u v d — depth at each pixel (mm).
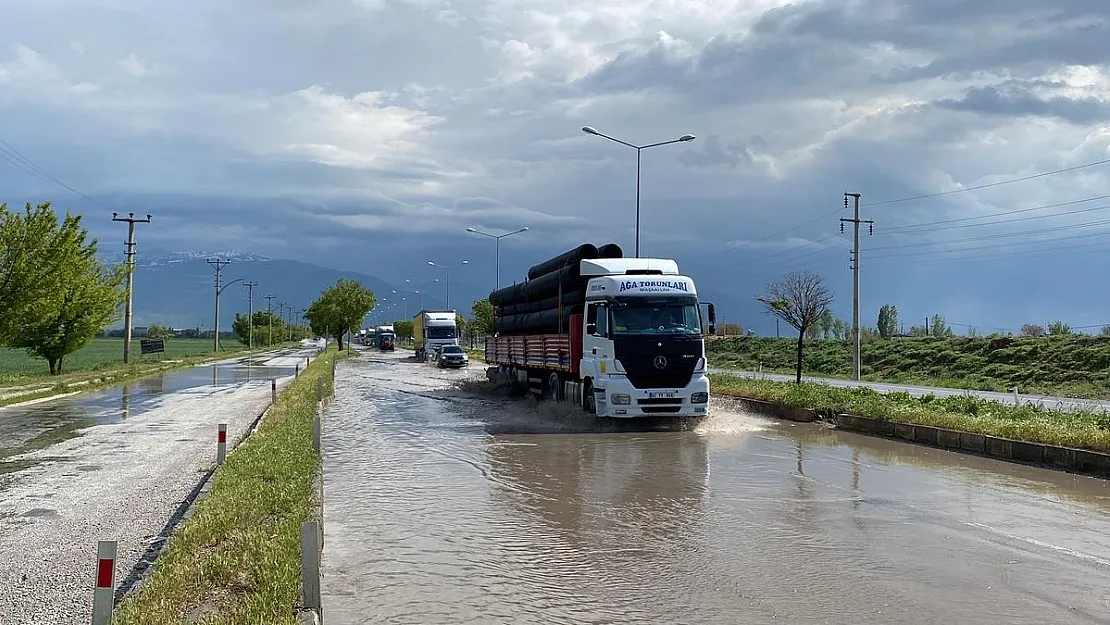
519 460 14102
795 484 11617
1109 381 32469
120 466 13312
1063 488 11266
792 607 6371
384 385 35250
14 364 57656
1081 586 6852
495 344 31734
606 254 21453
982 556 7785
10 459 14125
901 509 9914
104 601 4906
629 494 10984
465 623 6074
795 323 26125
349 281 96375
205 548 7562
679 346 18344
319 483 10531
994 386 33312
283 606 5738
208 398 27703
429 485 11766
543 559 7809
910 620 6062
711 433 17875
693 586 6926
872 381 40188
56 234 30750
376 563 7699
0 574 7348
